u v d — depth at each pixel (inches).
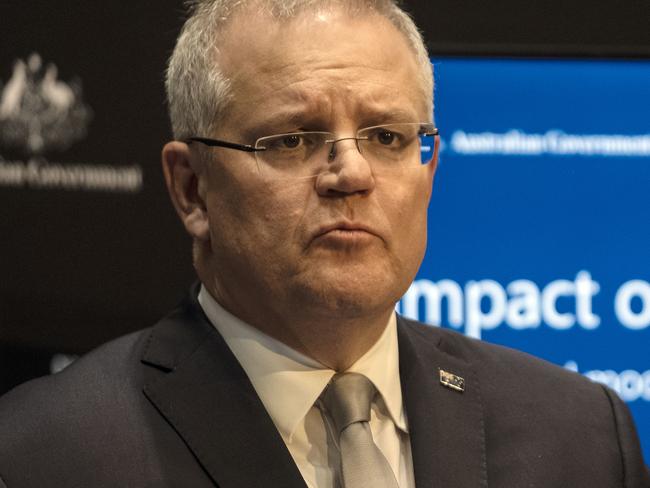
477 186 231.0
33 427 135.2
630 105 233.3
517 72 231.6
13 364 231.8
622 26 250.8
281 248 131.0
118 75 234.5
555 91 232.1
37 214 232.8
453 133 230.4
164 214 236.5
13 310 231.9
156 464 130.8
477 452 142.3
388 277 132.2
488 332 230.4
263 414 136.0
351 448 133.0
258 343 141.0
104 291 234.7
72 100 233.6
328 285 128.9
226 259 138.2
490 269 230.8
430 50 229.5
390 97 133.3
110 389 139.7
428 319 229.6
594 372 231.8
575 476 144.8
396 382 144.4
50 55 233.0
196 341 144.7
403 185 134.0
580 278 232.2
